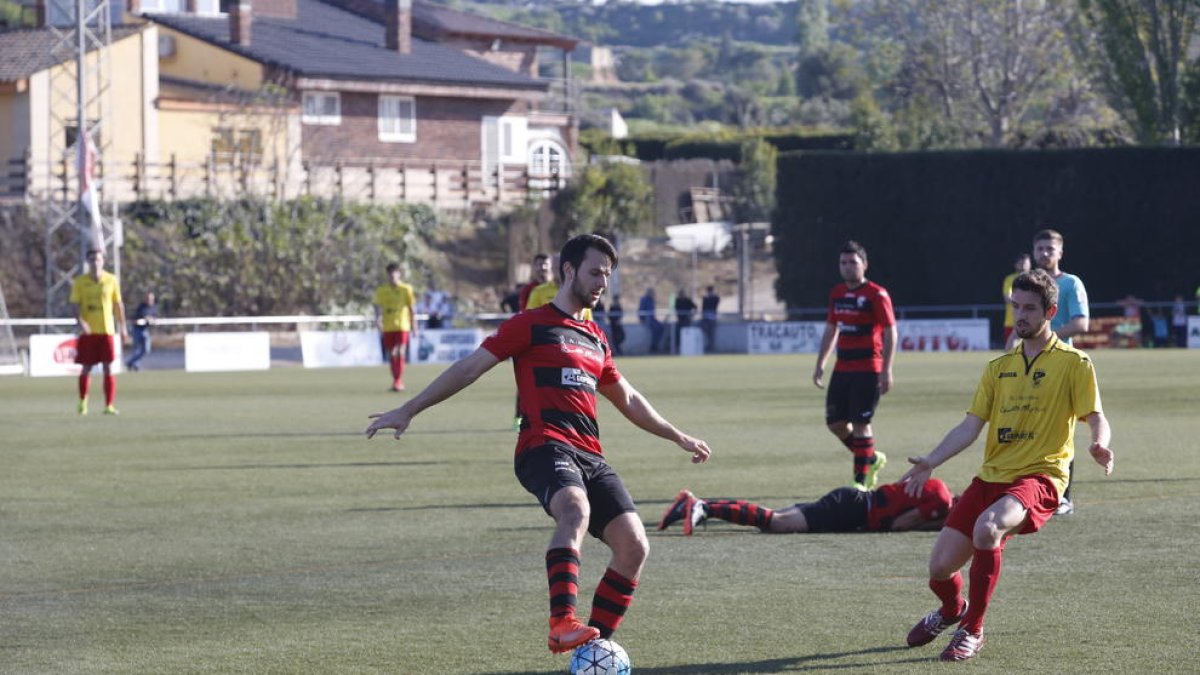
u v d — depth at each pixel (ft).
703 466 113.91
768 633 56.49
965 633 52.16
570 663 48.57
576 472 49.88
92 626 59.57
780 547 76.13
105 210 384.47
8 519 89.81
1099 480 101.65
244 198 380.17
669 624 58.23
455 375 50.75
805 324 352.08
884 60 526.98
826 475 107.65
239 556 75.92
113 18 492.13
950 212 365.81
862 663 51.70
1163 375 225.35
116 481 109.29
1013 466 53.47
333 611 62.03
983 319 345.72
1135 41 406.00
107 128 383.86
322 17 522.88
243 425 159.33
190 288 363.56
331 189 422.82
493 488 103.30
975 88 488.44
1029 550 73.82
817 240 367.66
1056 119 492.54
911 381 221.66
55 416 173.99
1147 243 364.38
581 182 443.32
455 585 67.46
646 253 449.89
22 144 409.69
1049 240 89.15
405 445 135.74
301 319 317.83
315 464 119.96
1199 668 49.90
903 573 68.54
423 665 52.31
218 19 493.36
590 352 51.72
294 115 435.12
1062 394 53.16
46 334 305.94
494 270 433.89
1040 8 474.90
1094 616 58.44
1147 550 73.51
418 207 431.84
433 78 477.36
